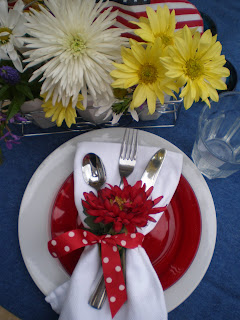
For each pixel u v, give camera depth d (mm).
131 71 367
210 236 452
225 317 480
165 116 608
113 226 380
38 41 357
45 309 475
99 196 396
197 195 479
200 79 365
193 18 467
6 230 526
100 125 600
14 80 363
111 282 398
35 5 431
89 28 361
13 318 420
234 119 596
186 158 502
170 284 423
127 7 431
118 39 367
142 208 358
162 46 359
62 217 470
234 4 660
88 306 396
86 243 407
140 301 390
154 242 473
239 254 517
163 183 467
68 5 347
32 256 437
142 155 492
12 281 491
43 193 480
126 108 431
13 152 578
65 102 386
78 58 366
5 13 352
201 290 494
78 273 405
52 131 596
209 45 347
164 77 365
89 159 480
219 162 490
